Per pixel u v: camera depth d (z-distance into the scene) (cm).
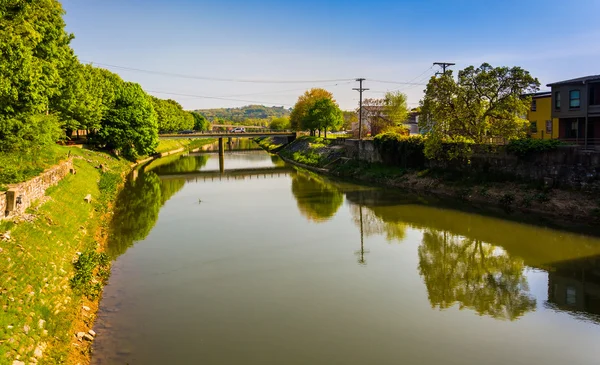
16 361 1170
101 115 5819
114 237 2878
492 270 2342
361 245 2809
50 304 1552
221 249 2697
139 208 3844
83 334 1523
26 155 2970
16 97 2447
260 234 3064
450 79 4422
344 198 4475
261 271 2320
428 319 1777
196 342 1555
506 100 4147
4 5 2345
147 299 1923
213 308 1848
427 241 2884
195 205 4100
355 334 1644
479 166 4350
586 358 1498
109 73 7150
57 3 3061
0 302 1355
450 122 4472
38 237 1947
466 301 1961
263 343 1559
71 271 1928
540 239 2827
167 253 2591
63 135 4731
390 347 1552
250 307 1867
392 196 4522
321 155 7888
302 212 3803
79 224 2608
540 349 1555
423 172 5059
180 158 9738
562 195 3472
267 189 5141
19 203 2077
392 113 8869
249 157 10331
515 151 3931
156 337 1581
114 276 2186
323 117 9481
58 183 3061
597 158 3309
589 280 2177
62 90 4178
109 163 5797
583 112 3991
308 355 1484
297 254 2619
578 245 2684
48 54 3030
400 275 2281
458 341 1605
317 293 2033
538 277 2233
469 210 3716
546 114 4828
